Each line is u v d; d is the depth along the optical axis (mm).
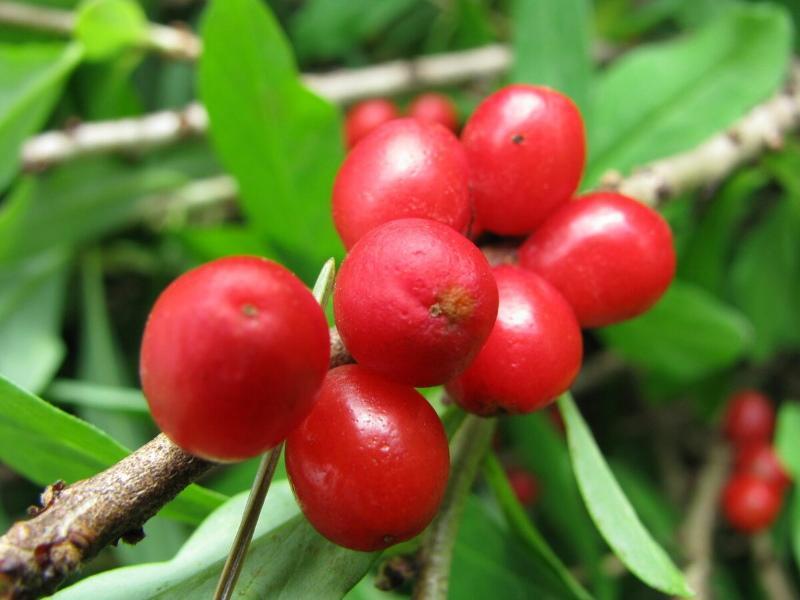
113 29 81
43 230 82
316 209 67
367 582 64
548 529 87
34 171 80
